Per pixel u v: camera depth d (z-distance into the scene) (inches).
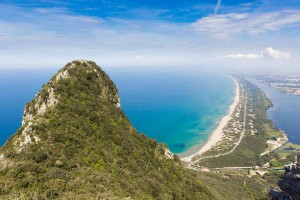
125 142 3024.1
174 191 2792.8
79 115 2891.2
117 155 2731.3
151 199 2230.6
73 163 2193.7
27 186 1769.2
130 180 2384.4
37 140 2298.2
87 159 2320.4
